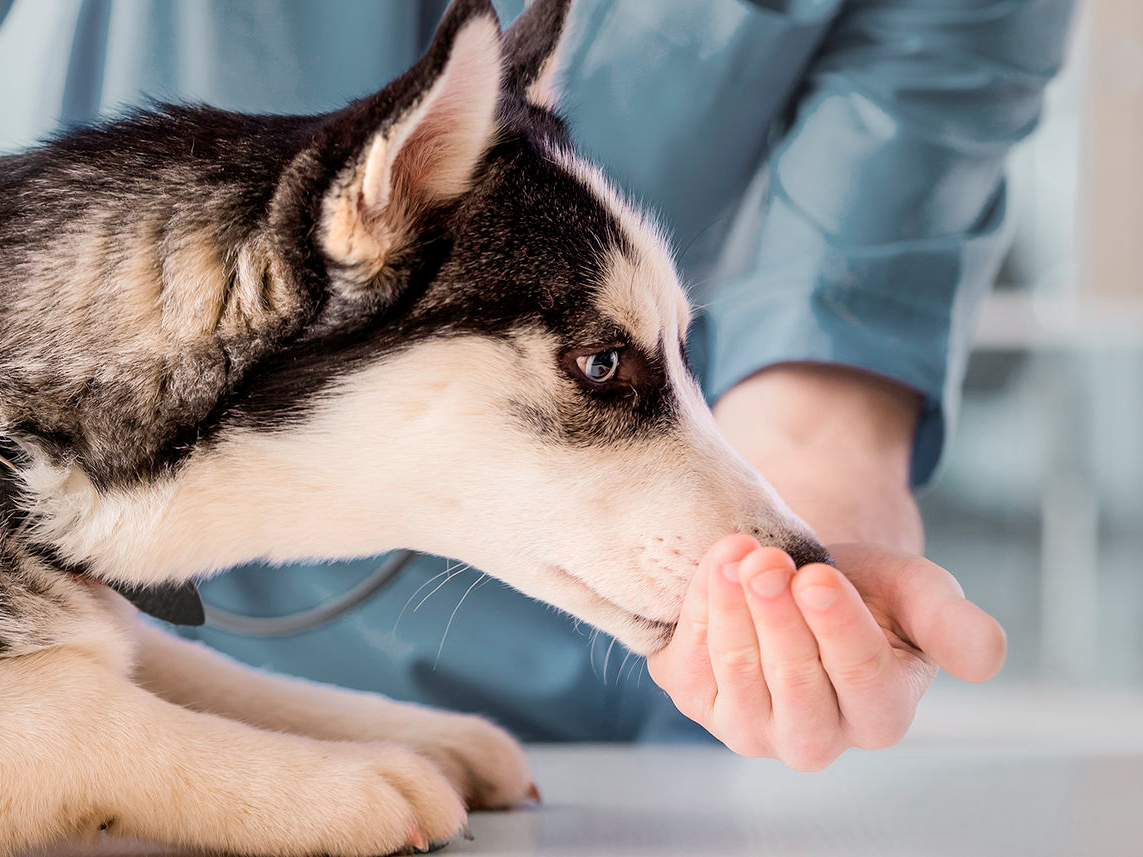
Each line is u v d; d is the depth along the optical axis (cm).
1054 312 211
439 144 68
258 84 93
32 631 65
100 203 69
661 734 101
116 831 63
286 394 68
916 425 90
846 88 94
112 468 67
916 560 65
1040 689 205
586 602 69
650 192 97
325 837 62
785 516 69
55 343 67
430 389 69
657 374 71
